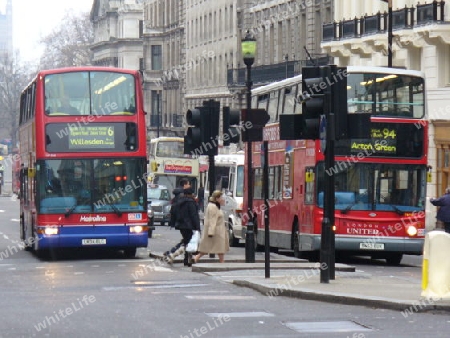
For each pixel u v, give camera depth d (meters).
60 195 40.31
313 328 18.98
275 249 48.56
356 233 38.84
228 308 22.36
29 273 34.00
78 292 26.80
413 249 38.91
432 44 64.75
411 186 39.09
